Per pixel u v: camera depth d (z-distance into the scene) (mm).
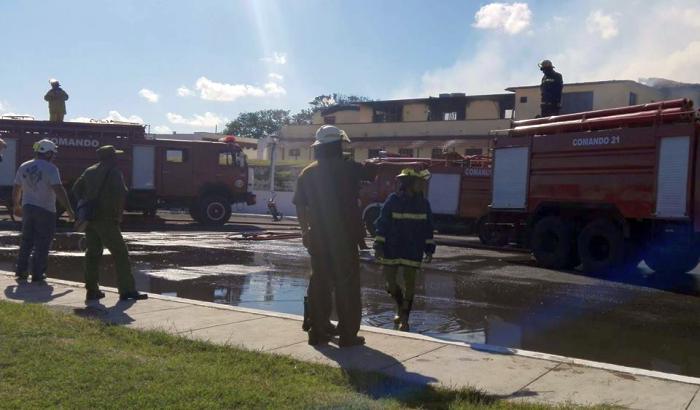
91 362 5340
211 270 12555
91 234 8234
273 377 5203
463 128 45656
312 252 6344
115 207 8172
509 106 46000
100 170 8141
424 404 4727
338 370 5465
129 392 4656
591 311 9555
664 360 7035
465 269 13609
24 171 9234
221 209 25172
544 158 14758
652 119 12633
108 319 7184
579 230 14141
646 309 9789
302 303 9516
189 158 24750
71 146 22953
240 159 25516
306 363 5641
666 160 12398
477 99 46812
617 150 13219
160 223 25484
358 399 4688
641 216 12789
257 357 5742
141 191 24047
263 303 9492
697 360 7055
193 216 25297
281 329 6949
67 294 8570
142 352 5777
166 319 7273
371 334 6879
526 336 7961
